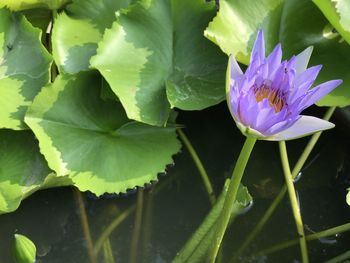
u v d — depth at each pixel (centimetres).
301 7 136
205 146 144
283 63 115
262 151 144
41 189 133
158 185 139
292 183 139
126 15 131
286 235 136
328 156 143
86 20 135
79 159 128
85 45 134
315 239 135
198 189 140
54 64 136
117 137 131
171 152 133
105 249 133
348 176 142
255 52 117
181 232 136
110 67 129
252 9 134
